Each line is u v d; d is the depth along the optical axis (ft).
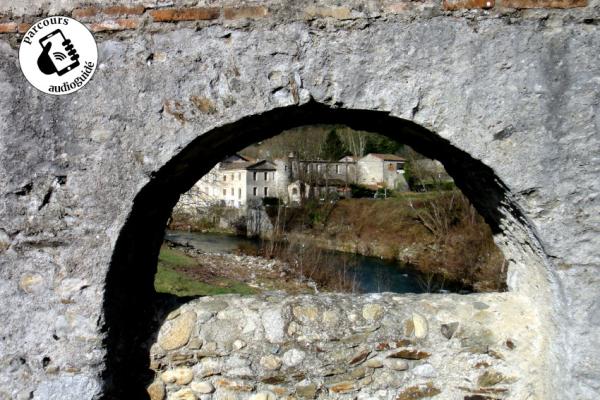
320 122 9.88
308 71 7.77
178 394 8.84
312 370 8.76
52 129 8.19
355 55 7.71
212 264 39.14
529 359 8.64
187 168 9.40
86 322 8.09
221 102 7.93
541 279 8.45
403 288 35.55
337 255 48.67
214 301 9.25
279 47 7.78
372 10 7.64
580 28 7.47
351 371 8.82
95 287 8.11
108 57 8.09
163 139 8.04
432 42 7.61
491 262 36.22
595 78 7.46
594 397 7.53
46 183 8.20
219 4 7.84
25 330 8.20
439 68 7.63
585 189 7.55
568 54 7.48
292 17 7.74
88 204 8.16
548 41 7.49
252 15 7.80
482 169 8.05
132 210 8.15
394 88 7.70
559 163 7.56
